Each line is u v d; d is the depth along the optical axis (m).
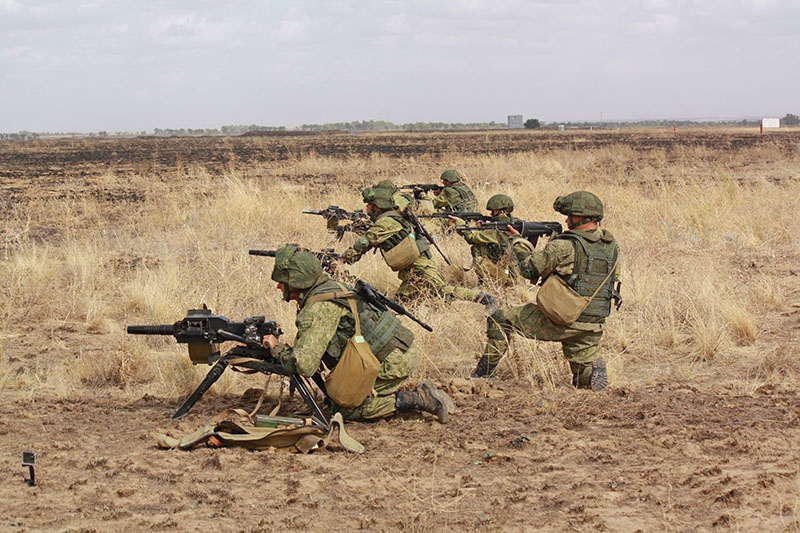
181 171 28.09
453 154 35.06
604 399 6.34
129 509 4.53
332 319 5.56
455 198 11.37
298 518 4.42
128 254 12.38
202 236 13.53
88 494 4.71
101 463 5.13
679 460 5.19
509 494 4.71
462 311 8.33
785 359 7.32
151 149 49.59
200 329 5.72
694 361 7.51
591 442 5.48
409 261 8.66
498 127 158.00
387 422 5.94
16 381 6.98
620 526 4.32
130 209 17.55
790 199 16.25
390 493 4.76
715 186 18.27
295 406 6.31
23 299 9.47
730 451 5.32
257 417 5.59
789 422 5.80
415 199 11.60
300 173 27.27
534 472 5.04
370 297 5.74
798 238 12.95
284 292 5.74
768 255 11.91
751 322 8.00
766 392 6.54
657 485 4.82
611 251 6.47
